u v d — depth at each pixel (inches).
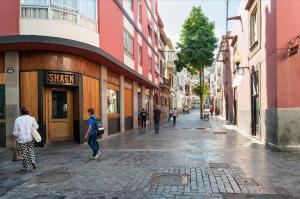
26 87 525.3
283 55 469.1
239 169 335.9
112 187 269.7
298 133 461.4
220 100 1918.1
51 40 486.6
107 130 714.2
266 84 540.4
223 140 620.7
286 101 466.3
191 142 588.4
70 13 539.8
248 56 715.4
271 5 498.9
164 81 1699.1
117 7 746.8
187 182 282.7
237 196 239.6
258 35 598.2
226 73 1376.7
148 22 1203.2
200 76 1707.7
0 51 525.7
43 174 324.2
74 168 351.9
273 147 483.2
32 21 495.8
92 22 598.2
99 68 681.6
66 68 548.1
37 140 350.3
